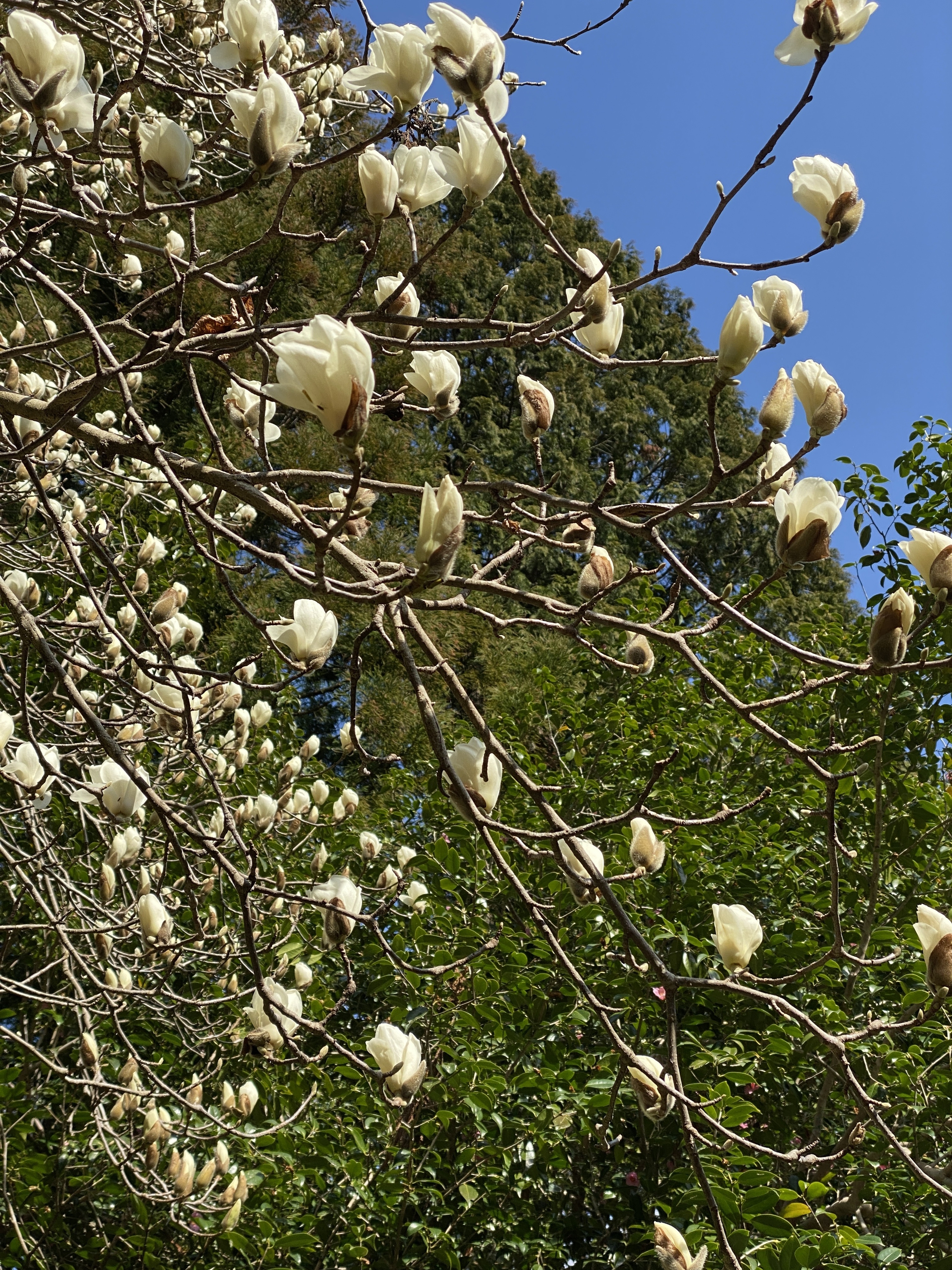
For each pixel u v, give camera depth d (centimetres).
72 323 804
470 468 224
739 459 1570
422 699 186
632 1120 395
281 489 234
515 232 1753
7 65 204
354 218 1035
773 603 1305
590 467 1580
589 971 423
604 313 216
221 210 905
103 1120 290
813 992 427
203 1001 262
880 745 178
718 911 179
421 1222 367
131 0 337
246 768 531
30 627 237
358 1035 494
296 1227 376
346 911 211
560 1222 394
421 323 224
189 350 229
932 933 168
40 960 475
